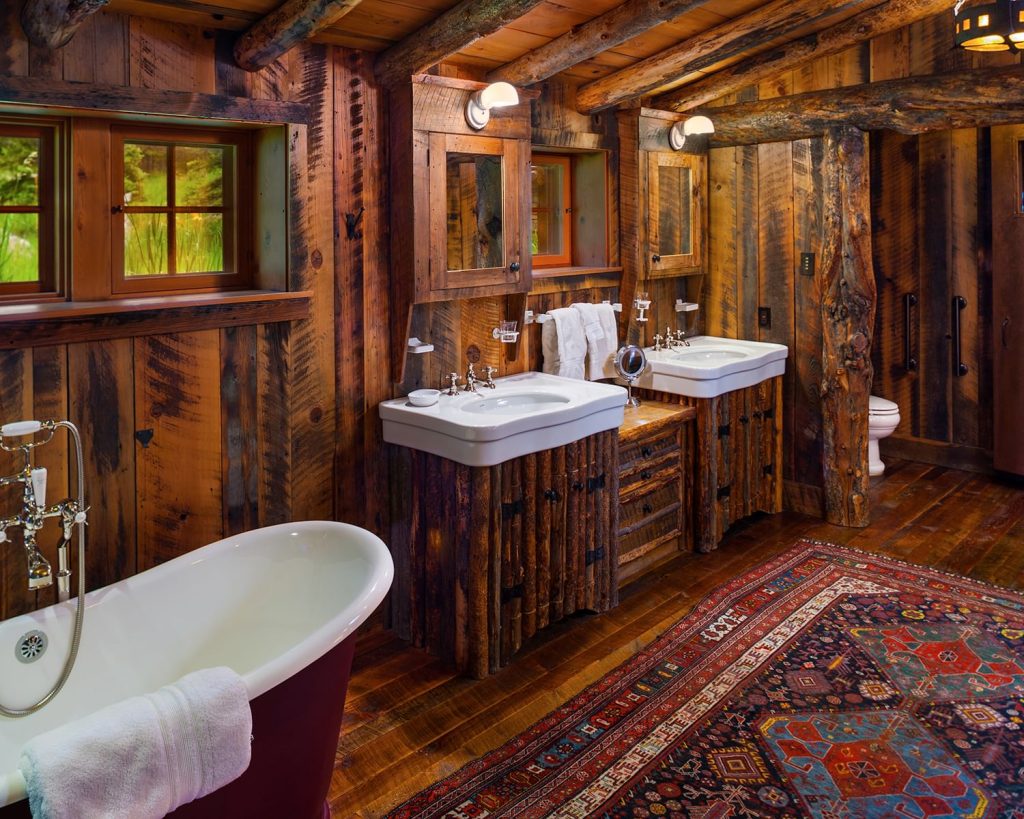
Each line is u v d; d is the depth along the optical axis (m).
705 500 3.97
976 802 2.19
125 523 2.53
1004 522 4.32
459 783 2.32
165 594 2.38
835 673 2.86
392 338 3.18
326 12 2.29
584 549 3.29
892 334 5.46
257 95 2.68
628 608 3.43
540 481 3.06
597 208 4.03
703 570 3.80
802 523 4.39
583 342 3.83
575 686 2.84
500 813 2.19
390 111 3.05
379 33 2.82
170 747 1.59
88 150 2.46
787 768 2.35
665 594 3.55
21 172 2.43
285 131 2.75
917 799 2.21
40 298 2.45
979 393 5.14
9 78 2.15
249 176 2.88
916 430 5.46
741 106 4.39
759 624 3.23
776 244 4.44
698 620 3.29
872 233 5.44
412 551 3.12
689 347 4.46
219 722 1.66
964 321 5.14
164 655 2.36
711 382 3.87
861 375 4.22
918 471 5.27
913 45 4.57
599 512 3.32
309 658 1.89
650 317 4.44
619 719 2.62
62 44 2.19
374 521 3.20
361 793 2.29
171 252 2.74
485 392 3.37
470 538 2.87
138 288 2.63
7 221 2.41
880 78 4.67
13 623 2.06
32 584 2.11
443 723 2.63
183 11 2.41
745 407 4.22
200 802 1.74
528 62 3.26
